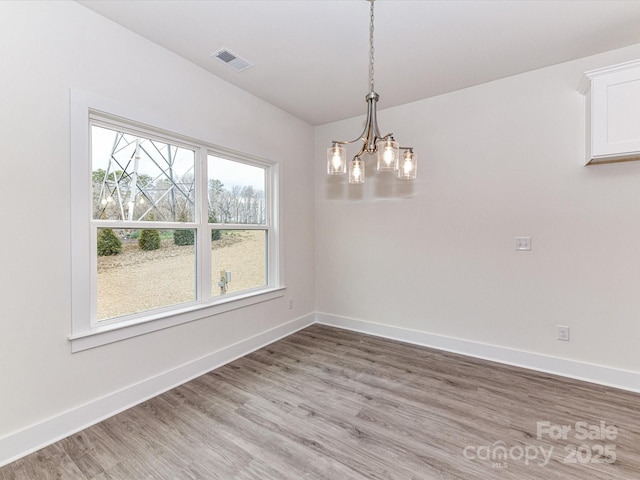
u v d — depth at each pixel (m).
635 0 1.79
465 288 2.95
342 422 1.90
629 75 2.00
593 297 2.40
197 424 1.88
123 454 1.63
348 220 3.68
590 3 1.82
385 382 2.41
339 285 3.78
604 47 2.26
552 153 2.53
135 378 2.11
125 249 2.15
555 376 2.49
